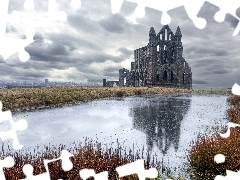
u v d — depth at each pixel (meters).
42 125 15.55
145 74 82.50
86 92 42.47
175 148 10.59
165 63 81.44
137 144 11.27
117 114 21.50
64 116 19.62
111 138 12.48
